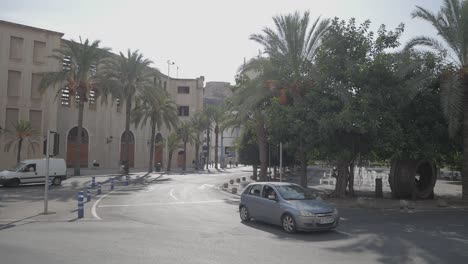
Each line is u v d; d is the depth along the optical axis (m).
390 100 19.52
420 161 21.89
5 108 43.91
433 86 21.22
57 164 29.23
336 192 22.75
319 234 11.21
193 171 60.81
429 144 20.80
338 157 20.41
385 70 19.20
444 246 9.59
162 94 47.97
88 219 13.77
